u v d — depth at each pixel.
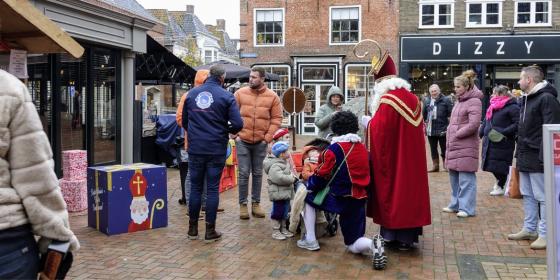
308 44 22.94
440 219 6.59
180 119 6.38
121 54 9.20
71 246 2.26
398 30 21.73
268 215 6.81
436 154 11.09
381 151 5.00
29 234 2.16
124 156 9.36
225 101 5.38
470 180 6.64
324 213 5.76
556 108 5.04
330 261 4.89
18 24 2.97
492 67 21.16
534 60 20.64
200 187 5.55
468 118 6.50
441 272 4.59
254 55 22.08
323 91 22.95
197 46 38.75
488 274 4.52
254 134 6.45
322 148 5.89
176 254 5.08
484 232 5.95
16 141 2.06
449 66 21.48
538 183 5.21
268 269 4.65
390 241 5.25
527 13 20.67
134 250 5.20
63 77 7.92
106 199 5.74
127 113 9.30
